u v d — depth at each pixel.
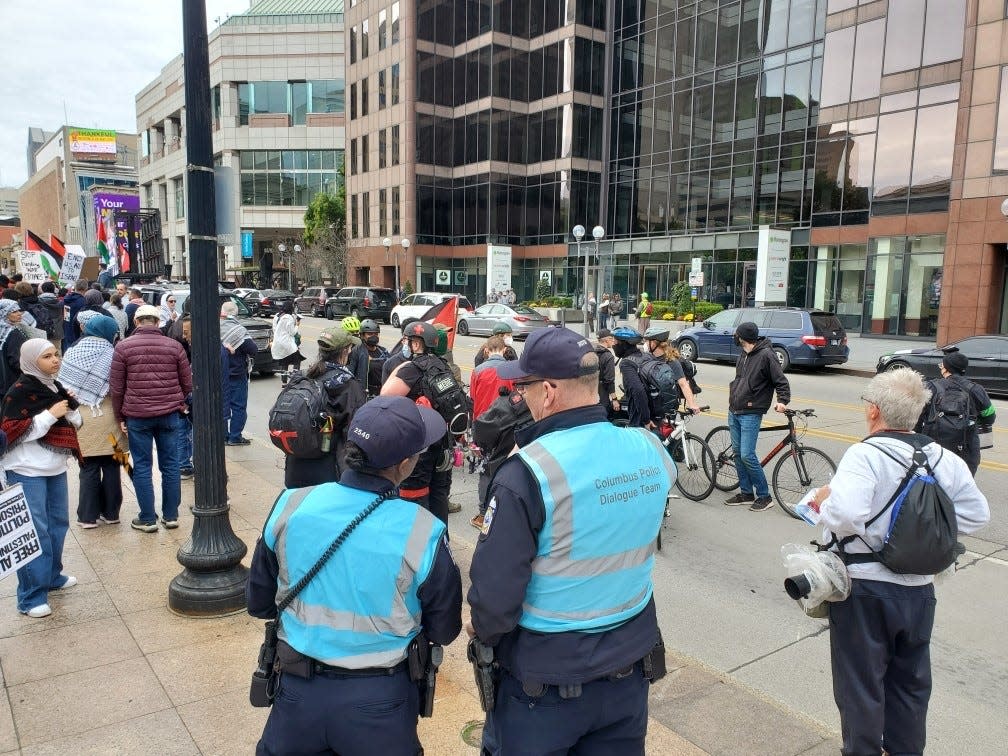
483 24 45.28
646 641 2.13
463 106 46.75
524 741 2.04
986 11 21.55
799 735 3.28
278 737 2.09
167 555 5.23
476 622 1.95
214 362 4.21
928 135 24.59
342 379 4.58
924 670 2.91
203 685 3.53
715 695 3.62
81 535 5.63
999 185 21.66
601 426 2.12
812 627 4.61
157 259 25.41
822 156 28.11
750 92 33.06
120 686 3.50
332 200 55.41
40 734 3.11
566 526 1.95
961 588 5.27
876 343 24.72
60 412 4.20
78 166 103.75
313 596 2.03
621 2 41.09
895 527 2.71
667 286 37.09
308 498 2.11
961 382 5.78
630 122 40.91
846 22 26.92
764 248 25.23
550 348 2.08
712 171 35.31
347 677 2.04
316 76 60.19
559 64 43.06
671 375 6.69
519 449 2.10
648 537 2.12
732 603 4.96
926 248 24.86
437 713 3.34
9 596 4.53
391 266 50.06
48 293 15.34
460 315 28.48
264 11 68.31
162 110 72.38
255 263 65.12
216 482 4.32
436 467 4.78
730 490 7.61
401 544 2.02
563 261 43.38
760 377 6.80
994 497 7.62
